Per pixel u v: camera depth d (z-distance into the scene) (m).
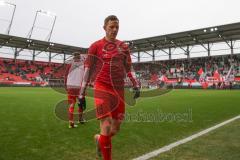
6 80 40.81
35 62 47.12
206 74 38.03
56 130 5.38
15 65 44.31
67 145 4.06
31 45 42.12
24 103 11.96
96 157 3.39
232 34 34.91
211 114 8.00
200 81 37.88
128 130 5.35
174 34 36.25
